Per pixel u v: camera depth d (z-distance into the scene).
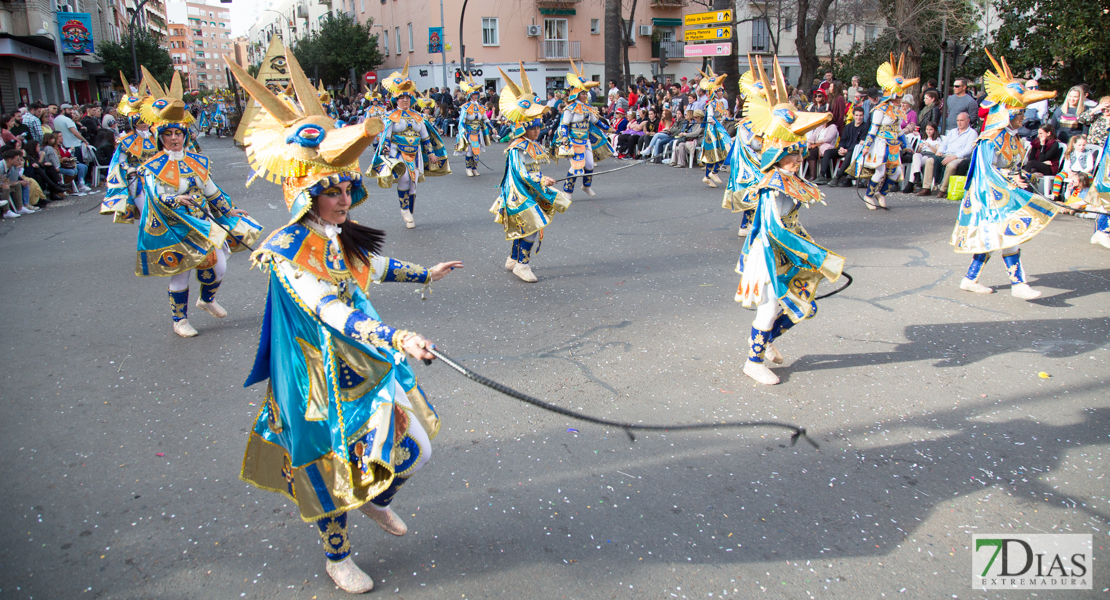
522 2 39.56
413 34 42.06
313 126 2.43
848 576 2.92
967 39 20.66
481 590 2.87
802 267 4.51
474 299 6.74
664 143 17.48
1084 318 5.74
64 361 5.45
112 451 4.04
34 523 3.38
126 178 6.01
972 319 5.81
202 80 183.62
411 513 3.38
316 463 2.66
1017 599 2.76
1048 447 3.85
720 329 5.78
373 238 2.78
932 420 4.18
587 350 5.40
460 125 16.09
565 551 3.09
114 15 50.38
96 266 8.53
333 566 2.88
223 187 15.80
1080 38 14.26
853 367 4.96
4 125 14.63
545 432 4.14
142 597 2.87
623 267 7.80
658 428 2.81
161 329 6.15
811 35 21.47
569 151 12.24
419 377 4.94
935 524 3.24
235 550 3.15
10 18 26.67
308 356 2.63
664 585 2.88
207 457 3.96
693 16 18.86
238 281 7.64
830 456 3.83
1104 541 3.10
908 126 12.59
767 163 4.48
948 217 9.97
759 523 3.27
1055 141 10.45
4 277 8.12
